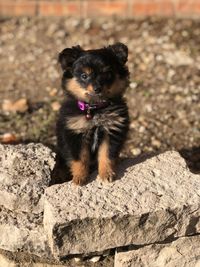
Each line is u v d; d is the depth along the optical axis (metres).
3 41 1.11
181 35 1.12
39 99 0.94
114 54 0.65
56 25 1.16
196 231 0.58
